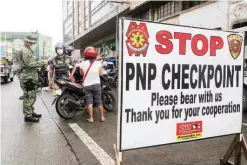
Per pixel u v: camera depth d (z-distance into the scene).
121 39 2.71
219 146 4.54
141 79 2.83
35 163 3.84
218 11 13.02
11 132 5.44
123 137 2.78
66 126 5.99
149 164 3.78
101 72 6.52
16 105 8.84
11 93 12.59
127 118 2.78
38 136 5.18
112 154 4.19
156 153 4.21
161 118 2.96
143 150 4.36
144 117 2.87
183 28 3.04
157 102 2.93
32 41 6.18
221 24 12.81
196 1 15.45
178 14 16.66
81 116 7.15
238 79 3.45
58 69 10.79
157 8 20.36
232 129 3.42
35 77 6.39
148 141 2.90
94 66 6.39
